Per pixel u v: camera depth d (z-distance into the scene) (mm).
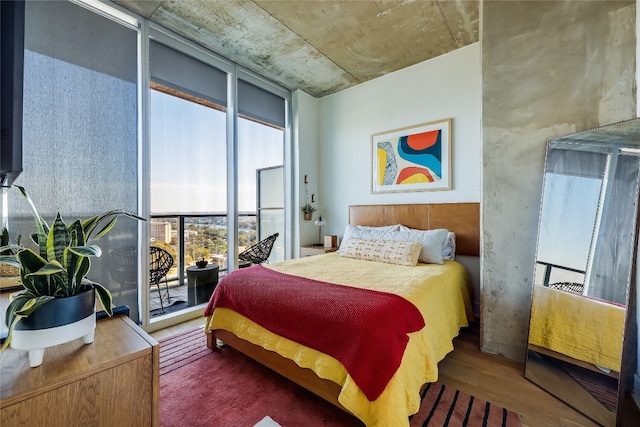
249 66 3598
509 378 1915
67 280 902
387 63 3514
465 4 2529
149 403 954
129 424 912
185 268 3666
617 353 1506
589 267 1704
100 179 2447
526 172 2115
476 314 3000
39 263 854
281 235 4402
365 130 3984
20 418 724
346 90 4199
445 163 3277
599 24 1859
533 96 2086
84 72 2371
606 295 1595
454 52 3244
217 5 2559
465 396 1721
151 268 3092
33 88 2129
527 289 2109
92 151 2406
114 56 2541
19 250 862
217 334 2270
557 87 1997
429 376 1575
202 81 3221
